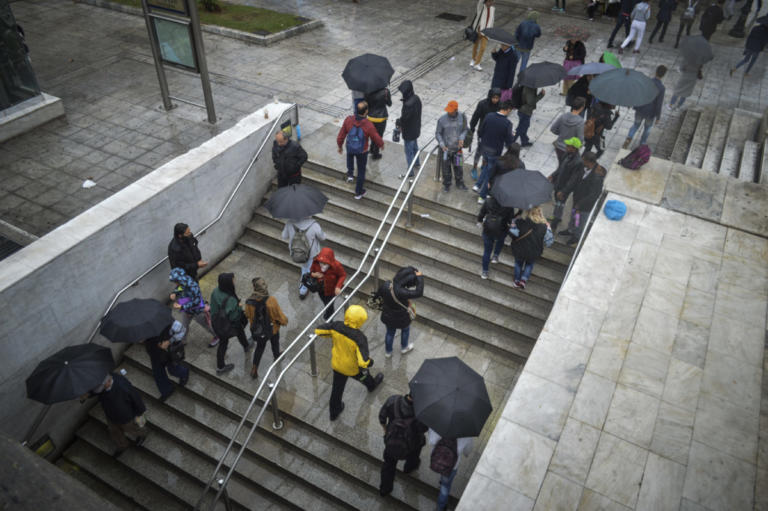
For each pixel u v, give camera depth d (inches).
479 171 407.8
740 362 252.5
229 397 314.5
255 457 295.4
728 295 281.6
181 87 495.8
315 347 339.0
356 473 278.1
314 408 302.2
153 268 346.0
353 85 378.3
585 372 246.7
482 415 216.2
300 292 363.6
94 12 650.2
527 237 309.3
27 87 414.0
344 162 417.7
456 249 364.2
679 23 650.8
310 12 676.1
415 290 282.5
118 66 528.4
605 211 324.2
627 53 573.6
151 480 297.3
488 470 212.5
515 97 406.3
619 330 264.4
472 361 327.3
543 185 301.3
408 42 607.2
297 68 543.8
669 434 225.6
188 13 385.7
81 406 323.3
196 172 353.1
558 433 224.7
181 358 307.7
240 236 413.4
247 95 490.6
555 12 681.6
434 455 218.8
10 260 279.9
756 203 333.4
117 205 319.6
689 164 394.3
